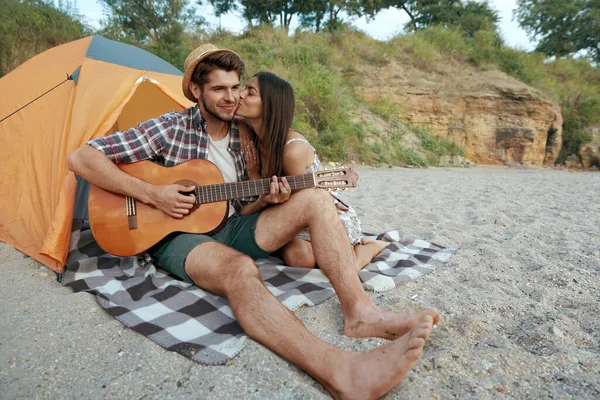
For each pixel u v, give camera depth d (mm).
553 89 18719
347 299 1851
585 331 1972
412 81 14938
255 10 21859
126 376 1569
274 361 1619
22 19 10352
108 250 2250
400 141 12844
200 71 2146
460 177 9422
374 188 6598
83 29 11930
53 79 3434
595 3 25422
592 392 1505
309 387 1495
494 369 1633
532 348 1815
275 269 2441
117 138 2223
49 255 2457
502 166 15141
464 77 16172
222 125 2383
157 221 2246
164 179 2277
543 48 26828
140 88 4047
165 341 1759
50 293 2248
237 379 1540
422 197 5684
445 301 2217
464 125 15312
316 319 2010
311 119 11047
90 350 1739
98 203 2248
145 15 13484
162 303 2051
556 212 4688
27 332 1860
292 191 2131
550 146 17719
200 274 1969
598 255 3057
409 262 2803
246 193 2229
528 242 3375
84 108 3033
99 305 2115
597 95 19797
